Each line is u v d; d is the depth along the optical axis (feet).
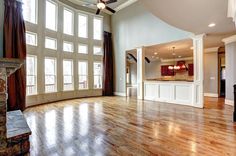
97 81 31.27
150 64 46.50
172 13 12.46
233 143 8.75
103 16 31.50
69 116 15.01
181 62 38.34
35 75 20.79
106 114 15.80
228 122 12.76
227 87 21.03
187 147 8.30
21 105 17.38
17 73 17.20
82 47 29.04
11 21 16.61
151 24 24.93
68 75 26.81
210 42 23.17
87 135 10.11
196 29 16.75
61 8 25.16
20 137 6.52
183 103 20.86
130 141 9.14
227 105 20.16
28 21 19.61
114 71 32.37
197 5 11.02
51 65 23.75
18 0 17.69
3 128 5.82
